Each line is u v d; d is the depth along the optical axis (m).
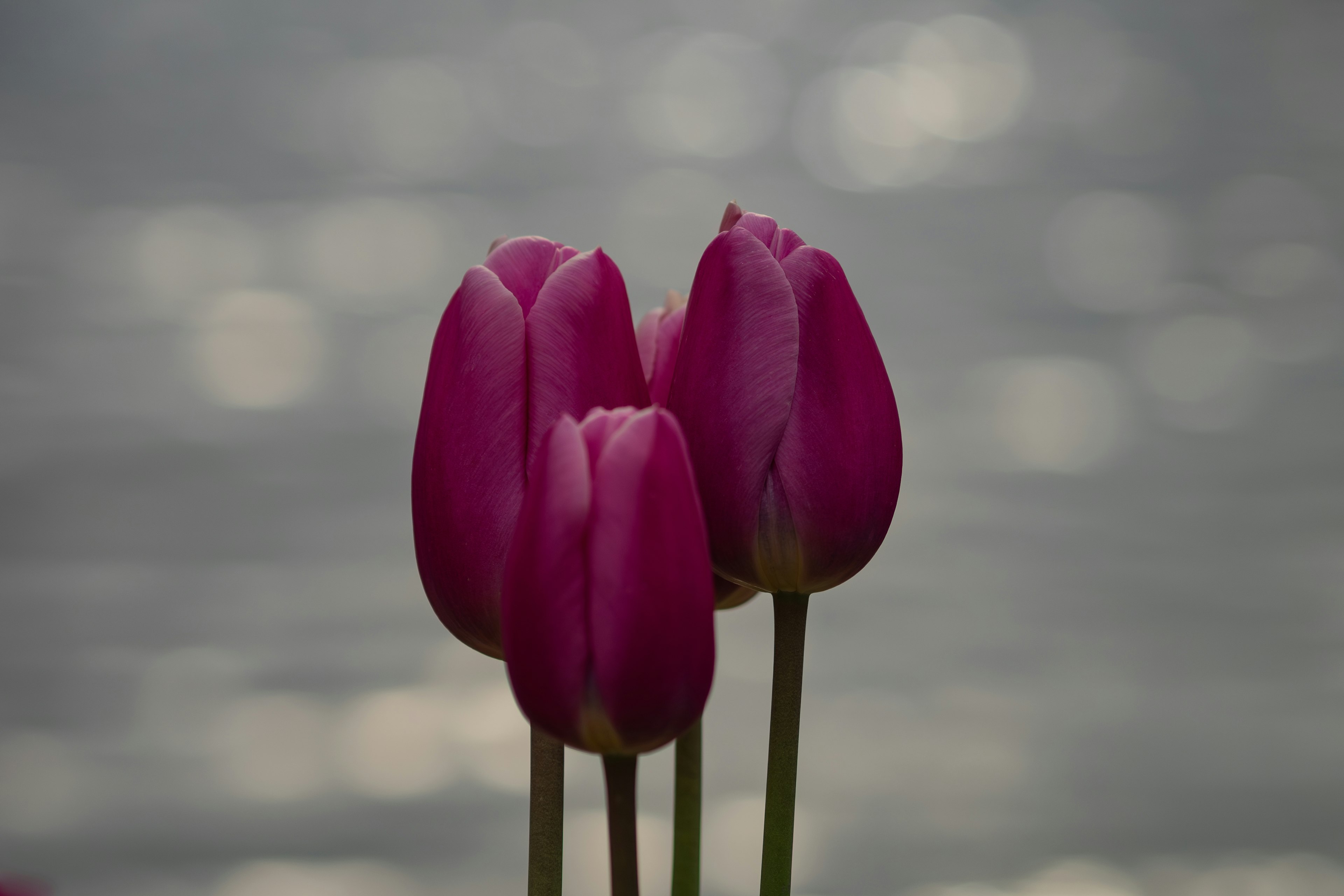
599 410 0.65
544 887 0.69
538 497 0.64
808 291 0.68
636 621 0.63
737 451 0.68
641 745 0.64
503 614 0.64
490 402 0.67
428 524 0.68
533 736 0.69
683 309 0.73
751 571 0.69
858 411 0.68
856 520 0.69
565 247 0.69
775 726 0.69
